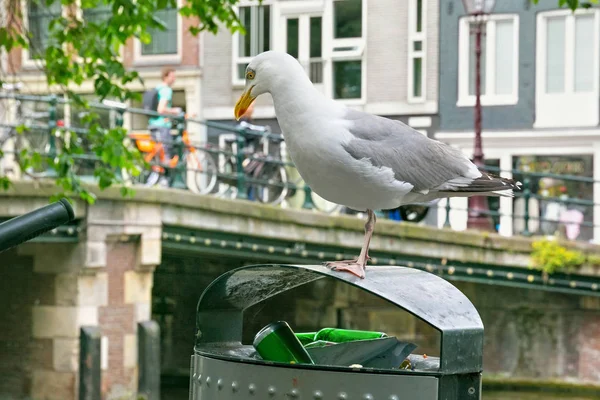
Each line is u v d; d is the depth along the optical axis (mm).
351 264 3025
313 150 3775
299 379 2738
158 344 16031
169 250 16922
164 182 16562
